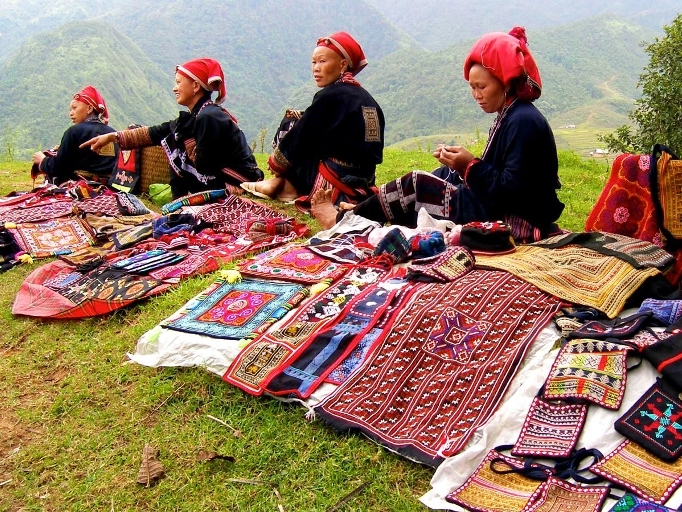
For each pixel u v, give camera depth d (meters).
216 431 3.39
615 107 110.12
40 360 4.24
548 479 2.71
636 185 4.59
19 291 5.13
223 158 7.38
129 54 142.62
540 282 4.00
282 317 4.10
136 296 4.72
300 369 3.62
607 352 3.29
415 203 5.33
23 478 3.20
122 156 8.05
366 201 5.49
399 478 2.96
